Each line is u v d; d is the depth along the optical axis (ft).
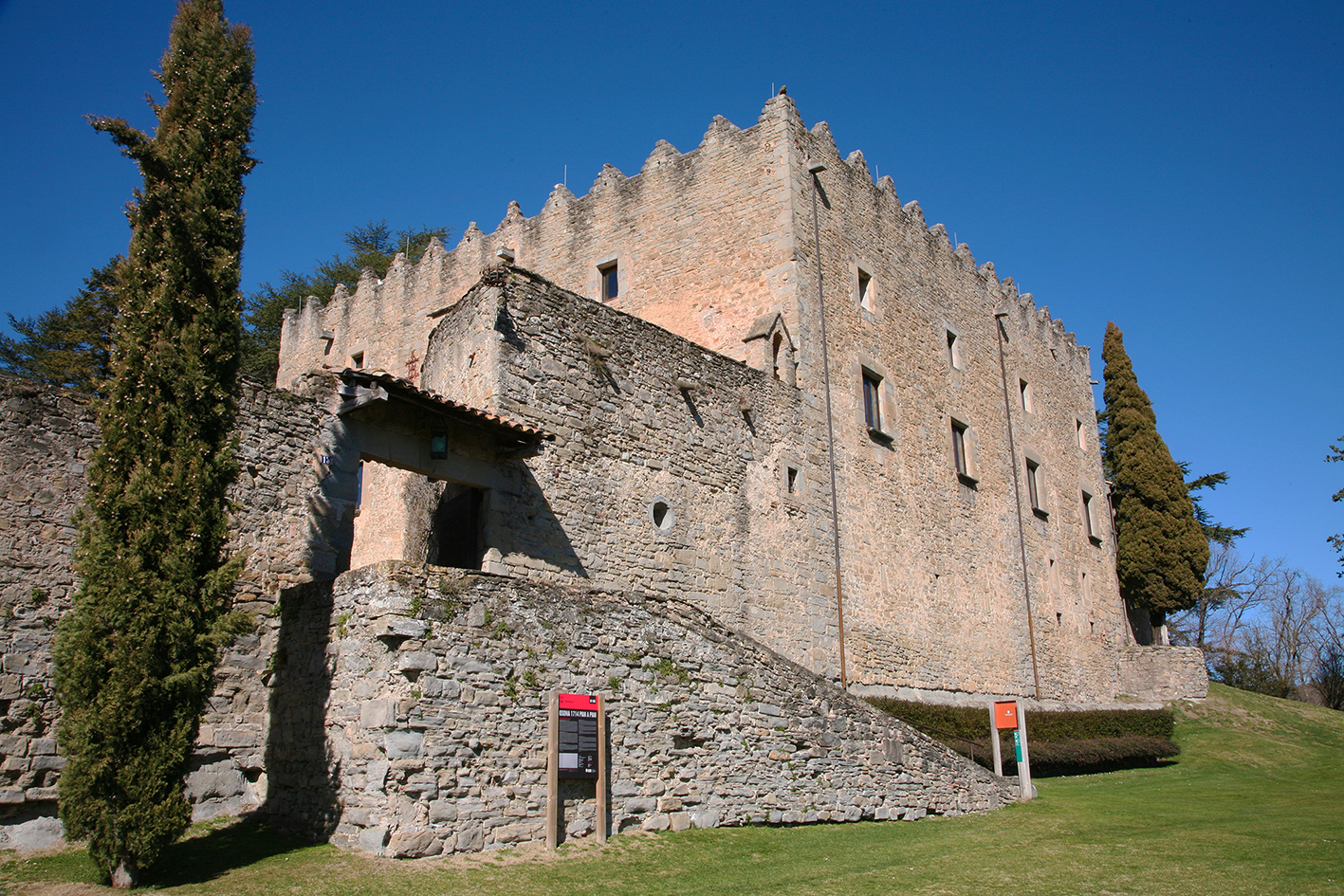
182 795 29.81
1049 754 73.31
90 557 30.01
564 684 36.47
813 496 66.13
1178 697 111.75
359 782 32.22
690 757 40.06
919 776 48.85
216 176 34.88
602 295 79.82
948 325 89.86
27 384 35.96
